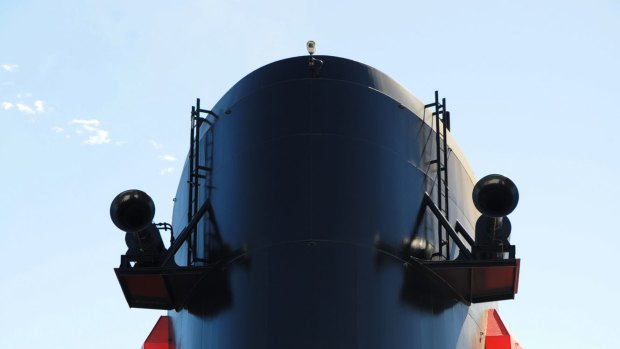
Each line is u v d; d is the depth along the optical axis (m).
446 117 29.36
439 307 24.80
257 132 25.53
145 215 24.02
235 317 23.58
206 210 26.02
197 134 27.38
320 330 22.62
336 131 25.06
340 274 23.25
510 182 23.19
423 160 26.50
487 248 24.47
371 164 24.89
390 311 23.36
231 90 27.27
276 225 23.95
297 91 25.73
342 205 24.05
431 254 25.16
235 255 24.30
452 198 27.81
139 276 25.22
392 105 26.30
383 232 24.14
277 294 23.17
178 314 27.98
